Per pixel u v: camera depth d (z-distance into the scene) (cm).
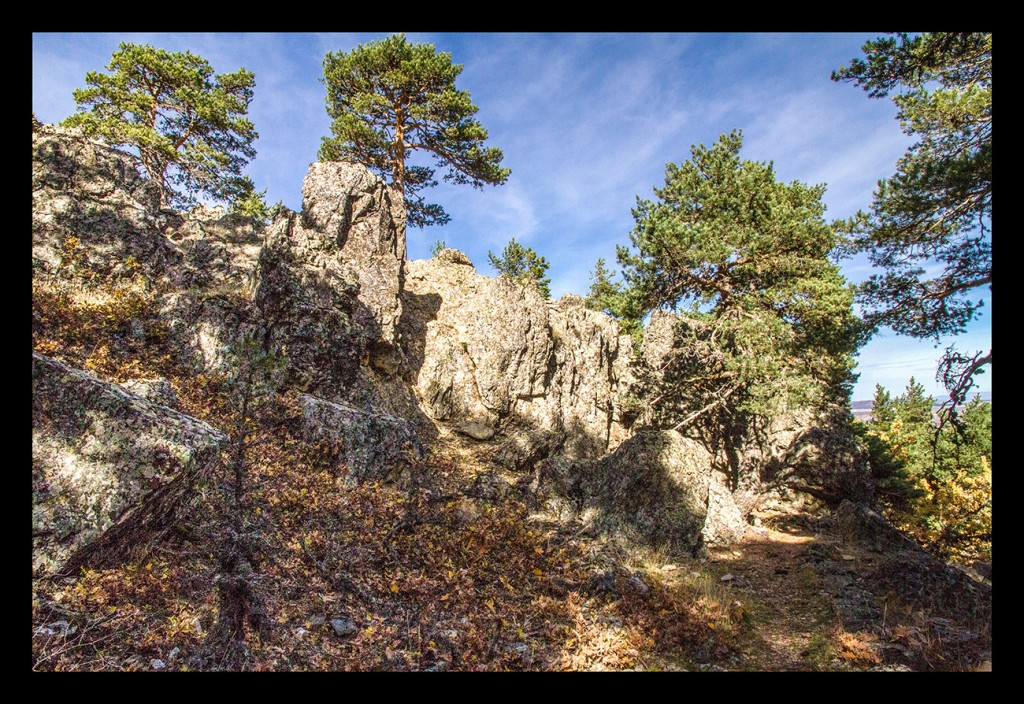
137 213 1300
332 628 682
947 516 1648
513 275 3659
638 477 1356
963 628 797
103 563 611
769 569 1162
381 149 2338
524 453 1661
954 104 985
